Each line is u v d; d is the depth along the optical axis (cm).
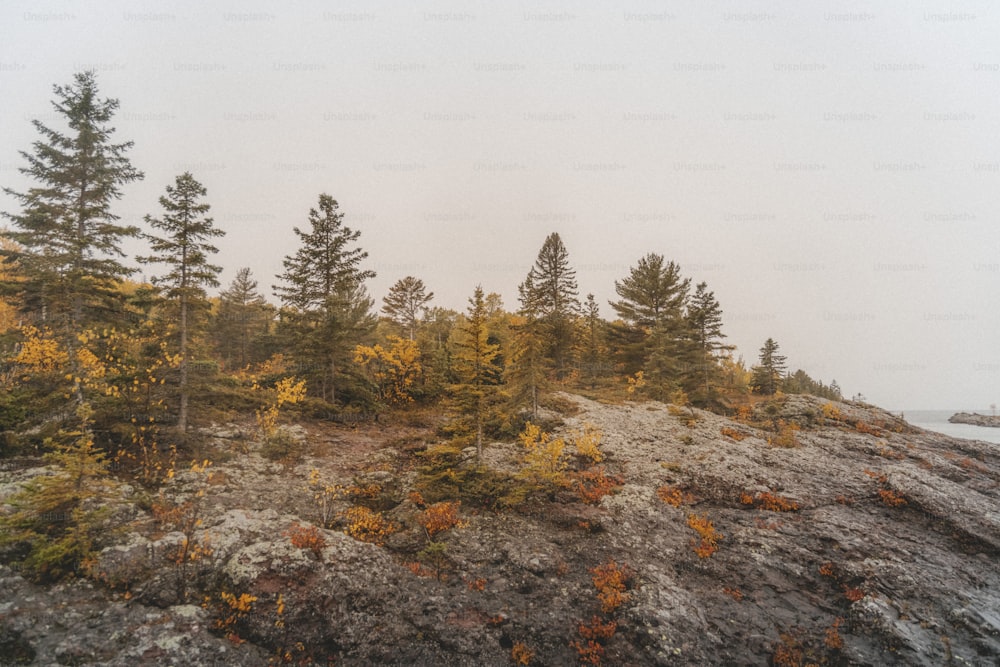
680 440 2131
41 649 726
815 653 954
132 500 1176
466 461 1748
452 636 918
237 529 1099
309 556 1015
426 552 1179
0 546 911
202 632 822
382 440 2091
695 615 1014
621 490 1573
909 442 2667
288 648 840
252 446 1727
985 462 2591
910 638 979
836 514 1562
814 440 2419
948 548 1411
